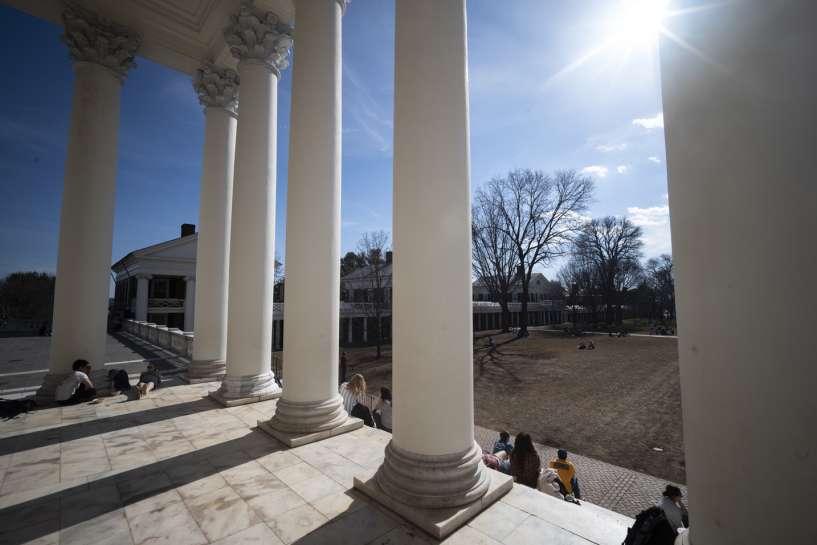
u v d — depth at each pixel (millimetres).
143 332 45719
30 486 7371
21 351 36156
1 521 6141
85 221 14391
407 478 6195
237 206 13609
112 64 15367
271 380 14109
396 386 6625
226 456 8773
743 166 3287
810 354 2889
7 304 88938
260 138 13797
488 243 80312
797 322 2949
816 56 2977
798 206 2980
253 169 13609
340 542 5520
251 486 7316
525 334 85312
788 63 3092
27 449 9258
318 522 6051
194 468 8141
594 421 29344
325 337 10156
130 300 76312
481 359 59188
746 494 3172
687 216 3773
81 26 14594
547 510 6250
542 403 34844
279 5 14188
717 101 3504
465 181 6488
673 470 20250
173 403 13391
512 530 5707
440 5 6492
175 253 71000
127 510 6477
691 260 3717
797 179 2992
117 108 15617
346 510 6383
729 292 3342
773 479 3020
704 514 3553
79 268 14258
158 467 8195
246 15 13719
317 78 10195
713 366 3461
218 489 7207
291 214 10141
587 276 112562
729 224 3357
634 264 107500
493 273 82688
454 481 6062
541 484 9422
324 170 10141
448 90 6387
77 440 9852
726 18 3506
